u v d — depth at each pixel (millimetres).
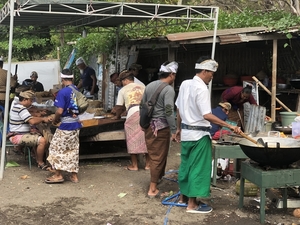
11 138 6391
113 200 5105
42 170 6395
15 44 18438
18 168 6496
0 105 8148
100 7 6383
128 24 11047
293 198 4793
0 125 7484
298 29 7234
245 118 7473
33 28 13617
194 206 4695
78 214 4664
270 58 10672
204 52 10516
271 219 4488
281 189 4949
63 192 5391
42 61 13969
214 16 6551
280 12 10266
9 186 5605
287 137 5227
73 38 18031
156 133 5016
